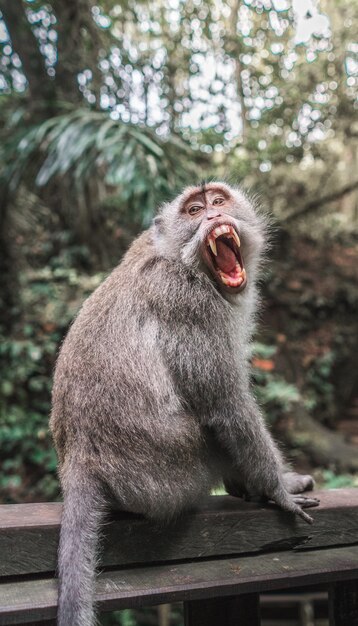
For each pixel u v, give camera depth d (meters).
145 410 0.76
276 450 0.88
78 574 0.67
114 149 2.02
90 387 0.76
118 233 3.02
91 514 0.72
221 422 0.81
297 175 3.48
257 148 2.95
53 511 0.79
